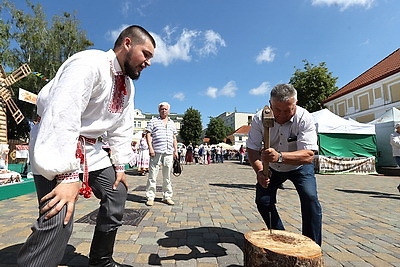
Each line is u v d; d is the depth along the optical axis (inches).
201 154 985.5
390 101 834.8
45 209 49.5
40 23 1010.1
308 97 1133.7
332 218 163.6
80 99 54.7
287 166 97.0
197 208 178.5
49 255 49.8
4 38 932.0
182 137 2308.1
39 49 1000.2
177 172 204.2
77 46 1061.8
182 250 102.7
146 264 89.3
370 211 185.8
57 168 48.2
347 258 100.7
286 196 237.9
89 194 69.6
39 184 59.9
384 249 111.1
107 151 89.1
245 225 139.9
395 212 183.6
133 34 70.2
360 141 529.3
